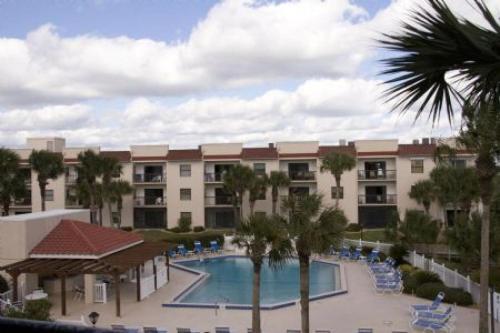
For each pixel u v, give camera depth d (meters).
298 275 35.34
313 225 17.81
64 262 25.89
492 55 4.13
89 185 50.94
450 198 39.66
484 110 4.86
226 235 49.25
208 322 22.53
